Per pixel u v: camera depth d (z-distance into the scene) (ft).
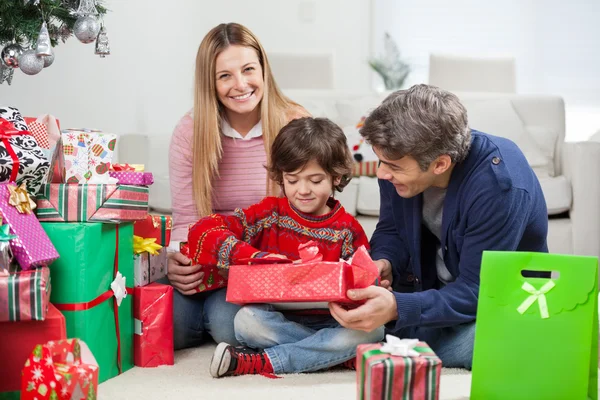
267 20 19.94
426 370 4.08
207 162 6.73
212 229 5.83
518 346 4.69
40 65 6.22
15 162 4.91
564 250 10.01
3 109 5.31
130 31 14.19
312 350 5.46
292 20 20.01
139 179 5.59
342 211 6.15
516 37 19.61
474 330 5.53
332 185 6.16
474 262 5.46
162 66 15.84
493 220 5.38
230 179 6.98
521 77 19.69
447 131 5.06
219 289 6.43
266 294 5.24
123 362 5.57
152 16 15.26
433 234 6.19
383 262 6.10
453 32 19.81
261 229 6.11
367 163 11.03
